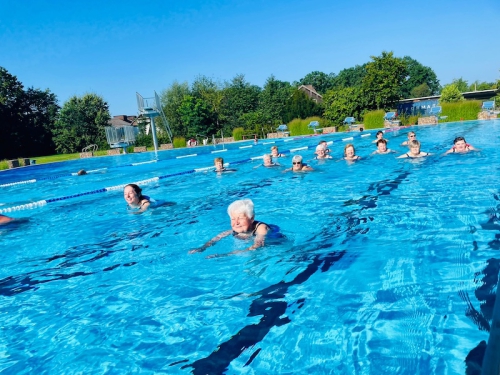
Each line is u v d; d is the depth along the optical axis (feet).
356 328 6.72
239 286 9.12
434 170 22.94
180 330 7.45
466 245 10.12
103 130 156.25
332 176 24.99
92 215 20.04
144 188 28.40
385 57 117.19
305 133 101.35
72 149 152.76
